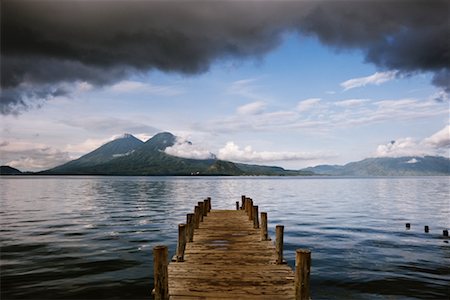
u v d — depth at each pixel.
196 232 15.42
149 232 22.53
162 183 140.50
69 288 11.86
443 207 38.72
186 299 7.40
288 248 17.94
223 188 96.00
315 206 40.41
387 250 17.41
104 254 16.41
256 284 8.30
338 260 15.51
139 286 12.13
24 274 13.26
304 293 6.70
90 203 45.09
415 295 11.38
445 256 16.20
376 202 46.19
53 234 21.53
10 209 36.41
